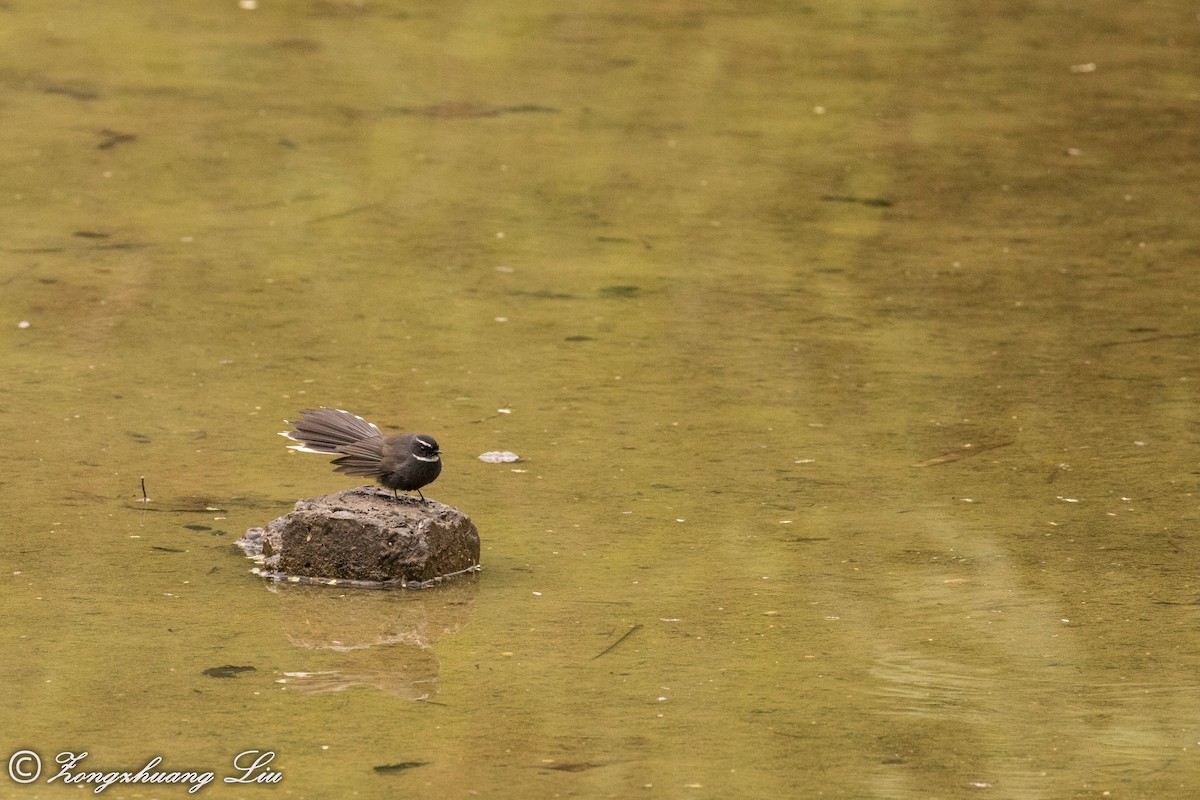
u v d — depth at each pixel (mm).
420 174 21562
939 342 16297
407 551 10539
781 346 16125
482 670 9305
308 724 8570
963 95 25656
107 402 13961
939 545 11414
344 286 17547
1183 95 25781
